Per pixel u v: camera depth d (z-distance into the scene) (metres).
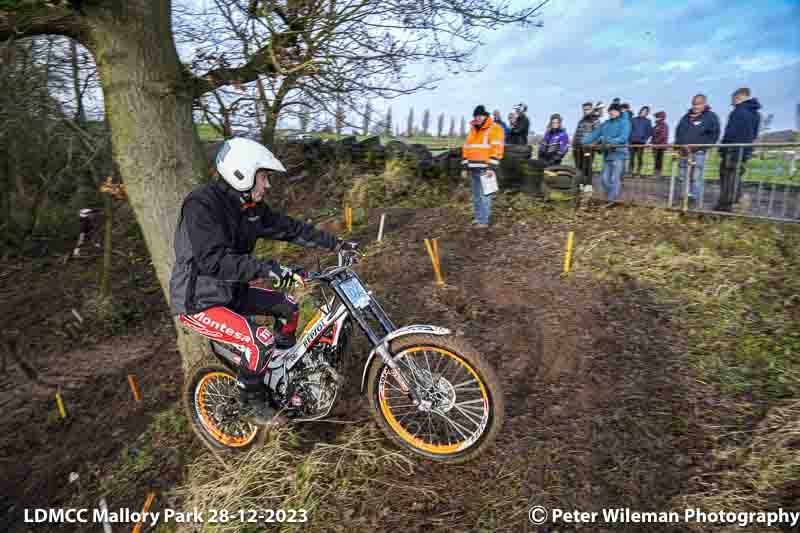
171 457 3.84
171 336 6.94
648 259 5.30
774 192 5.96
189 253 2.73
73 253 10.59
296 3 4.47
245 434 3.34
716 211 6.39
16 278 9.75
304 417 2.96
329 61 4.22
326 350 2.86
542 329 4.20
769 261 5.08
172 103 3.93
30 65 6.45
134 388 5.23
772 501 2.30
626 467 2.65
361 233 7.46
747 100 6.51
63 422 5.18
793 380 3.23
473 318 4.48
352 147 10.47
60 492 4.03
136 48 3.70
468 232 6.79
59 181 9.89
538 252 5.86
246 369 2.87
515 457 2.80
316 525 2.56
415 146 10.11
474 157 6.62
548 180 7.62
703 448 2.72
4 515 3.94
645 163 7.11
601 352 3.79
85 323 7.56
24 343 7.13
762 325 3.95
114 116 3.83
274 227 2.98
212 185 2.69
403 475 2.79
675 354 3.68
